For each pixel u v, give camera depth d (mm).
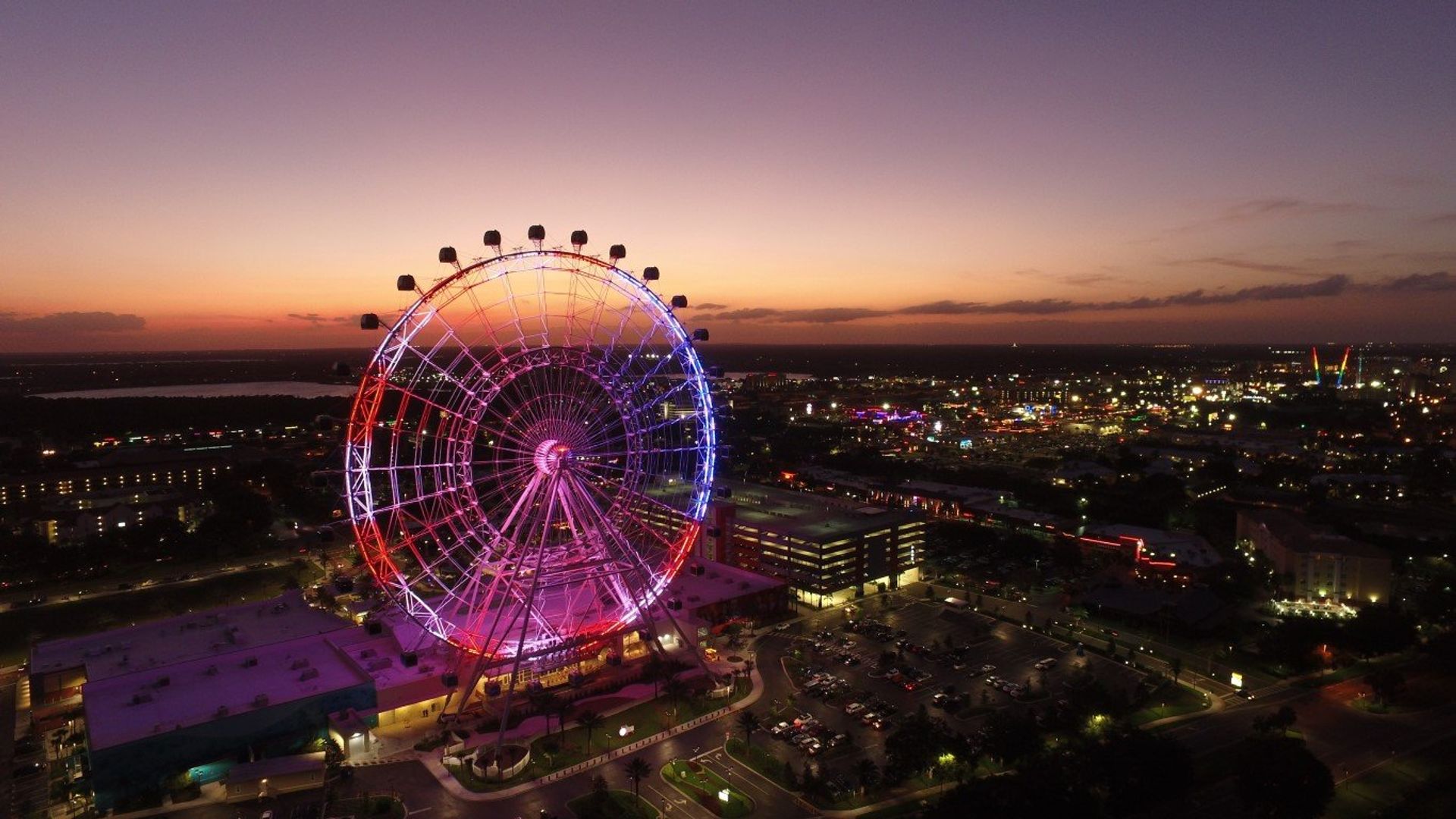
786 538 180250
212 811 98500
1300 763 92625
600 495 129500
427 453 165875
